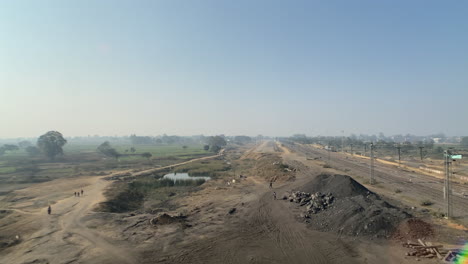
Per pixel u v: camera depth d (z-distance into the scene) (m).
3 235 32.50
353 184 46.66
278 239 30.75
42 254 27.53
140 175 88.31
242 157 155.00
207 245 29.53
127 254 27.50
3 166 111.69
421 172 78.94
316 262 25.08
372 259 25.02
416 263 23.67
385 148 167.38
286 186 62.12
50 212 42.66
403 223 30.41
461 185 59.16
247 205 46.22
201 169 100.69
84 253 27.75
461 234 29.00
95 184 69.94
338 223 33.34
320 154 147.62
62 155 150.00
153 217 40.00
